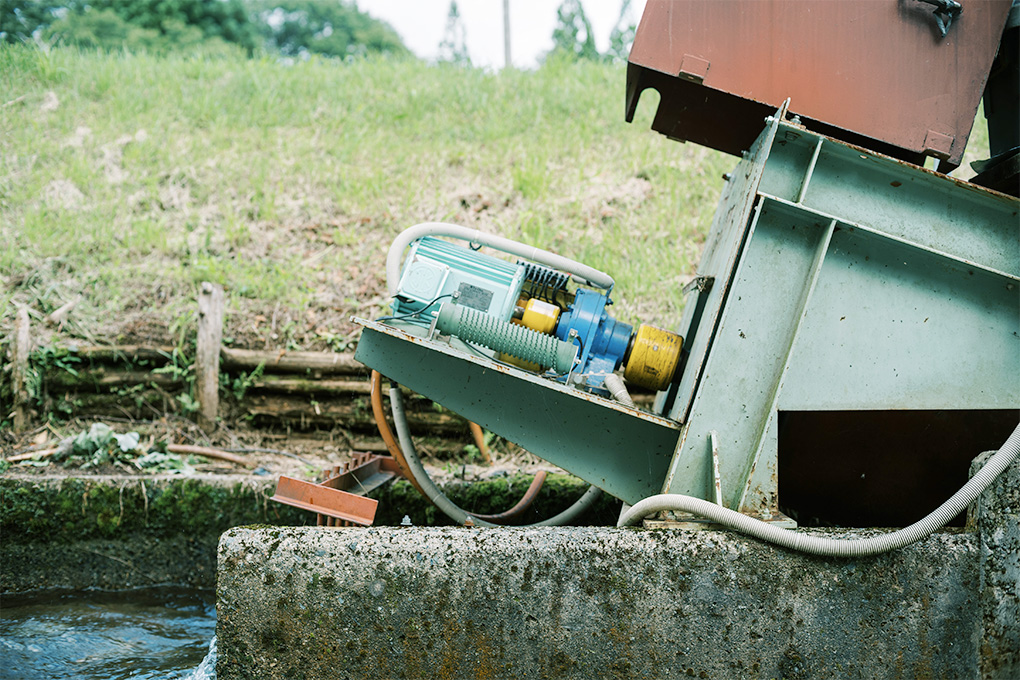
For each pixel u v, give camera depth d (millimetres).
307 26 37500
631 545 2389
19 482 3701
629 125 6902
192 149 6391
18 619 3463
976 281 2736
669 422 2721
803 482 3590
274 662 2348
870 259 2750
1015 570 2342
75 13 21281
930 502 3424
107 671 3016
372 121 7066
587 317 3033
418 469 3348
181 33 22688
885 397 2758
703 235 5402
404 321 2963
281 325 4707
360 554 2352
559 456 2947
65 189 5793
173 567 3777
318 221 5652
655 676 2373
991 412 3068
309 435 4406
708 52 2801
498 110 7230
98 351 4379
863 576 2389
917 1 2766
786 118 2781
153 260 5223
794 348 2688
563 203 5719
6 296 4684
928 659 2391
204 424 4340
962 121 2766
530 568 2367
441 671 2357
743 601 2377
